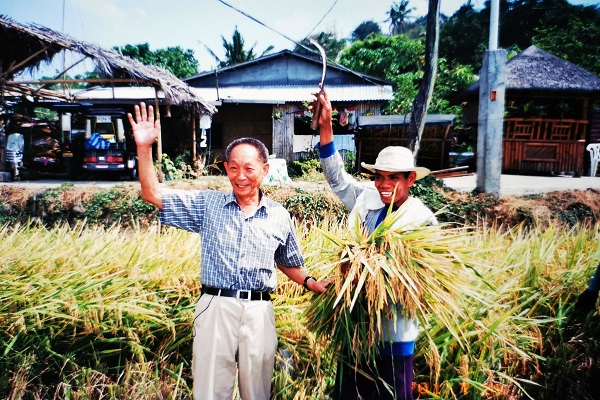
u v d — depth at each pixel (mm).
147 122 1956
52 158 11289
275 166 8719
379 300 1754
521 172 11016
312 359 2529
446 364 2414
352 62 29125
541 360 2576
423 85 6566
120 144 10227
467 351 2383
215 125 15289
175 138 13734
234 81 17266
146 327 2482
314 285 2107
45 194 7316
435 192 6469
